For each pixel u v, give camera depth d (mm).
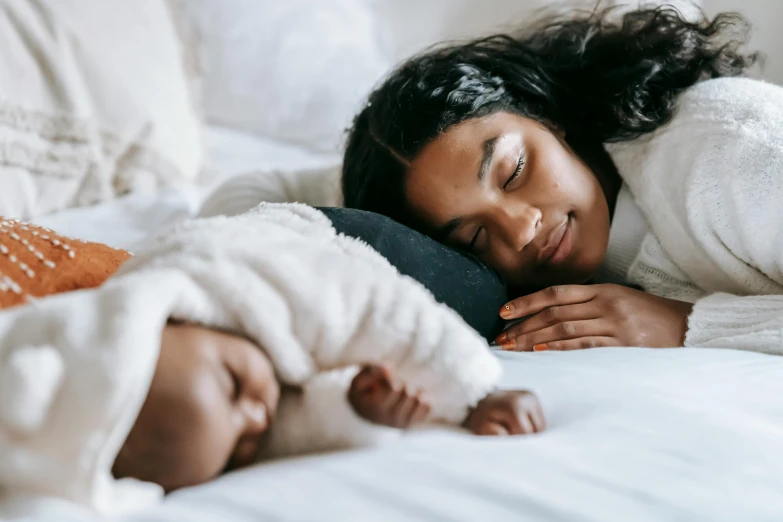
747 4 1363
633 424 522
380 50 1804
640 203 947
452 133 889
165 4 1677
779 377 627
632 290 839
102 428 420
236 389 489
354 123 1092
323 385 526
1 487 445
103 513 427
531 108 972
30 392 417
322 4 1812
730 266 879
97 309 458
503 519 406
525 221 848
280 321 525
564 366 663
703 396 584
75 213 1336
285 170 1258
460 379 541
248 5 1804
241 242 569
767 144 814
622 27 1134
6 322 467
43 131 1337
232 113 1839
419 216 913
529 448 487
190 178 1534
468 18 1681
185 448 451
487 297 794
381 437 520
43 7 1371
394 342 543
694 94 942
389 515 411
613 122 980
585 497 426
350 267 567
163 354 468
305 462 498
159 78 1521
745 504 428
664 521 410
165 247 574
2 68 1300
